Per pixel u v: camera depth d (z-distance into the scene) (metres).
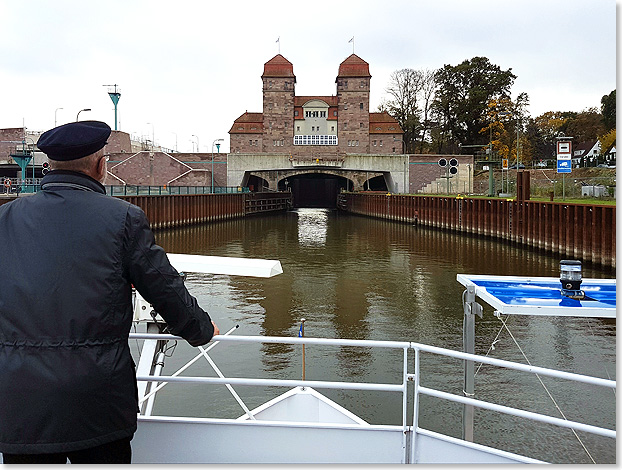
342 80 86.00
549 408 10.79
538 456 9.16
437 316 18.22
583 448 9.39
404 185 76.38
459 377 12.31
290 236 48.34
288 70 85.81
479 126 90.50
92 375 2.48
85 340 2.50
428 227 56.88
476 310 4.91
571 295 5.23
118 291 2.58
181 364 12.98
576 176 61.06
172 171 73.56
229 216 70.19
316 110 87.94
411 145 96.50
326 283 24.47
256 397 11.25
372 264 30.78
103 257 2.55
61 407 2.45
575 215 29.95
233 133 87.38
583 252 28.94
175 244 42.00
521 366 3.28
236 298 20.98
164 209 52.06
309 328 16.83
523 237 37.41
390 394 11.36
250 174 81.25
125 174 72.94
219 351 13.98
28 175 71.00
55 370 2.45
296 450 3.64
